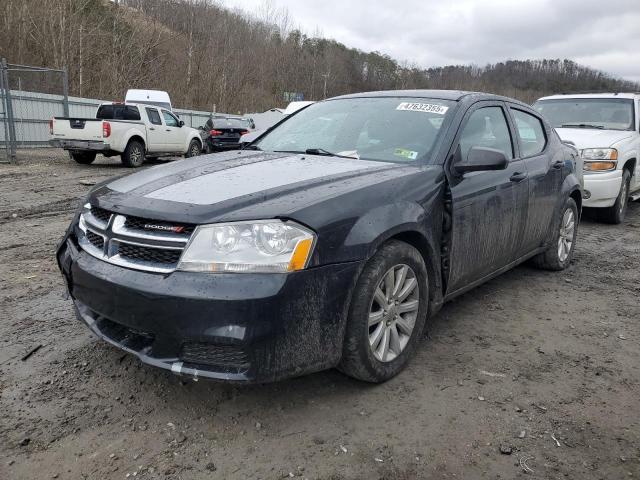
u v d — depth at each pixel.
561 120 9.06
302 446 2.51
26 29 30.11
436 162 3.45
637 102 8.77
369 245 2.75
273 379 2.51
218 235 2.49
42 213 7.67
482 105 4.12
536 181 4.47
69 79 31.03
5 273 4.84
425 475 2.34
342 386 3.04
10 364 3.17
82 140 14.45
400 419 2.74
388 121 3.89
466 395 2.99
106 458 2.39
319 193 2.79
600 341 3.78
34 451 2.43
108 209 2.80
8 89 14.14
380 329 2.99
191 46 41.50
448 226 3.37
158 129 16.25
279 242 2.49
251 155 3.76
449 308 4.33
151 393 2.92
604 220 8.06
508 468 2.40
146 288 2.50
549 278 5.22
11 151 14.34
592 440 2.62
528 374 3.26
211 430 2.61
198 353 2.51
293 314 2.50
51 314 3.92
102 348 3.39
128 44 35.41
